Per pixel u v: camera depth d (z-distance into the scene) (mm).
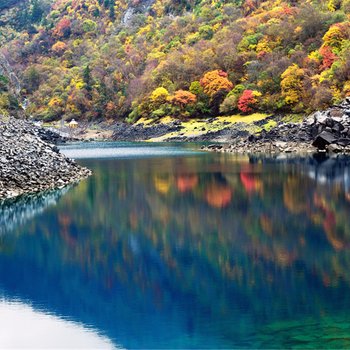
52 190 43375
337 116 85375
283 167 58406
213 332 15695
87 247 25703
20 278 21250
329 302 17594
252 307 17422
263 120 130000
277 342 14742
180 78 163375
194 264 22406
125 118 176750
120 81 195375
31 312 17844
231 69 157250
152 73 173250
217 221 30484
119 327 16438
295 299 17969
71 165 54938
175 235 27484
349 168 55562
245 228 28562
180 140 132875
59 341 15734
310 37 151375
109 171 58781
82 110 195500
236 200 37000
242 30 173750
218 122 138375
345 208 33031
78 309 17969
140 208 35156
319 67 135125
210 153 85438
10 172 42625
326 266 21531
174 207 35188
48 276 21406
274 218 30797
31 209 35219
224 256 23391
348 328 15500
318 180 46281
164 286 19828
